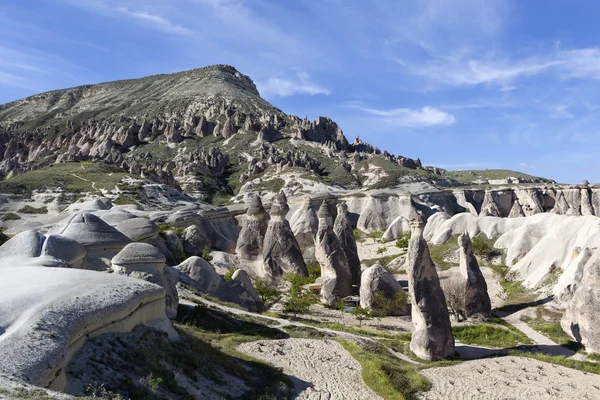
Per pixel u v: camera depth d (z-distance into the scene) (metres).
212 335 31.48
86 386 15.81
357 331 38.31
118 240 38.66
